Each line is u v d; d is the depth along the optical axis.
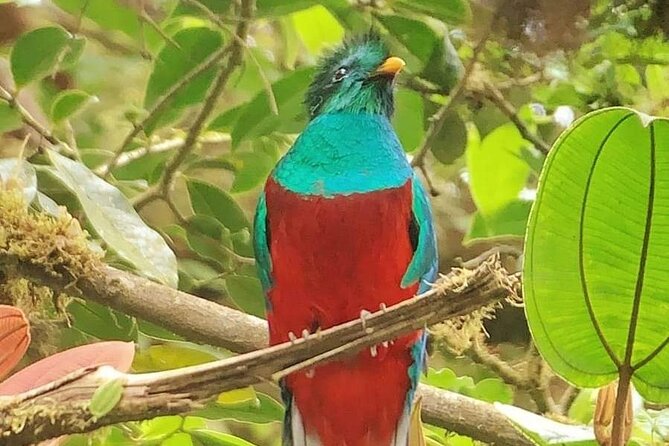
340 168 6.38
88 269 6.68
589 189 3.88
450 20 8.16
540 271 4.00
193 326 7.05
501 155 9.70
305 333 6.05
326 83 7.41
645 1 8.71
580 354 4.09
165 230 8.52
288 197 6.34
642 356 4.05
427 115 8.86
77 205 7.77
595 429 4.37
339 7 8.35
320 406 6.41
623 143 3.75
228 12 8.14
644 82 9.82
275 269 6.38
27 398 4.31
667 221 3.84
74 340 7.57
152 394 4.22
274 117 7.97
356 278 6.21
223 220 8.38
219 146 10.35
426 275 6.52
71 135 8.20
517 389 9.21
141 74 10.39
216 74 8.22
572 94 9.25
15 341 4.79
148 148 8.53
